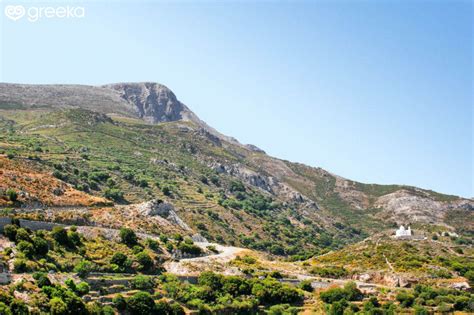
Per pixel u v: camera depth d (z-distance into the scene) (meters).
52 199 128.25
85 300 82.56
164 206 157.75
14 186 123.12
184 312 90.94
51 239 99.06
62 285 82.75
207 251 138.38
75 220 119.94
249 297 106.50
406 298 111.19
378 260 141.12
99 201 140.50
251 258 138.88
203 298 98.88
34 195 124.50
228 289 105.81
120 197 175.75
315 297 115.19
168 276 102.38
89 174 186.25
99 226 124.62
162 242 127.25
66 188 140.62
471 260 141.75
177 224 155.75
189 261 120.19
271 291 109.88
